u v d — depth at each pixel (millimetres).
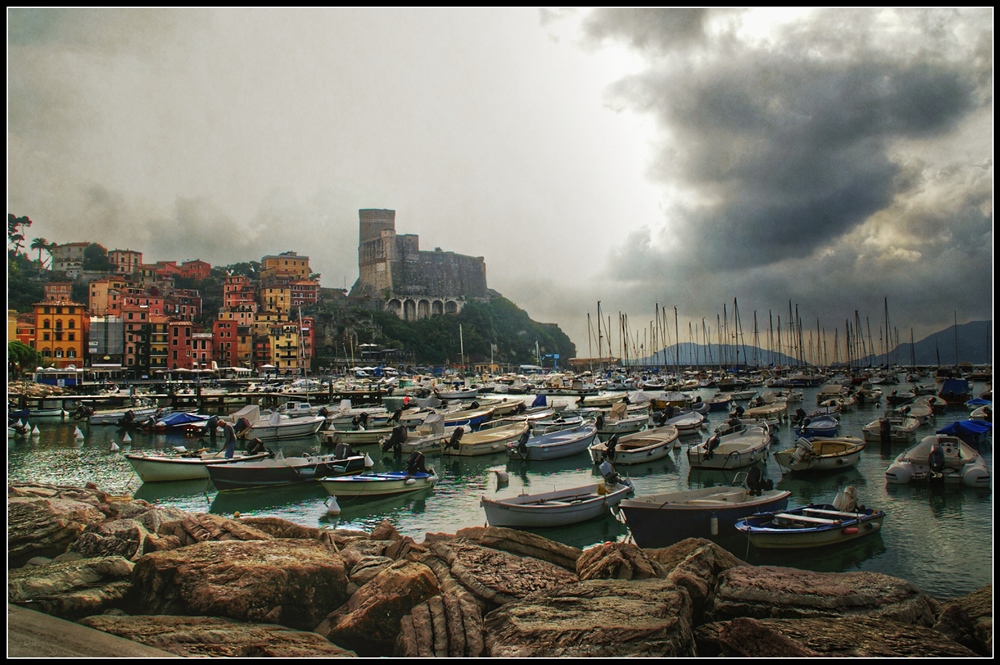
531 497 26156
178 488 35938
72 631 12875
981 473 30797
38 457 47500
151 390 103688
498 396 108375
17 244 147500
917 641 12508
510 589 15211
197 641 12820
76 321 122875
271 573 14883
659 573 16828
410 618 13734
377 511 30484
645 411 64312
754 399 71188
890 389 94062
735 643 12773
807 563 21875
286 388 109188
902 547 23422
